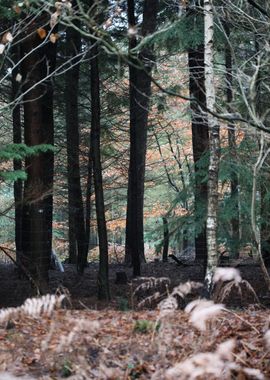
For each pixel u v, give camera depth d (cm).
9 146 868
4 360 479
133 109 1664
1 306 1045
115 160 2609
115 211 3309
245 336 527
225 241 1250
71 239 2325
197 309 396
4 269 1786
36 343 522
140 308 965
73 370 450
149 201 3167
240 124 790
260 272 1345
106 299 1146
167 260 2127
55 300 413
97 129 1203
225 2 809
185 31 1129
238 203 1174
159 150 2783
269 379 413
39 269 1074
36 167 1066
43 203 1111
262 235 1199
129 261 2052
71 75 1739
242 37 1009
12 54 1432
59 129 2355
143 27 1482
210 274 841
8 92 1803
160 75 1570
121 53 460
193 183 1259
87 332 509
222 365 375
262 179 1128
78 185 1811
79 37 1598
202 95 1205
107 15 953
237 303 986
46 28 1224
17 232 1717
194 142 1456
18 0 873
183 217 1281
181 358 447
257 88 810
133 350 489
